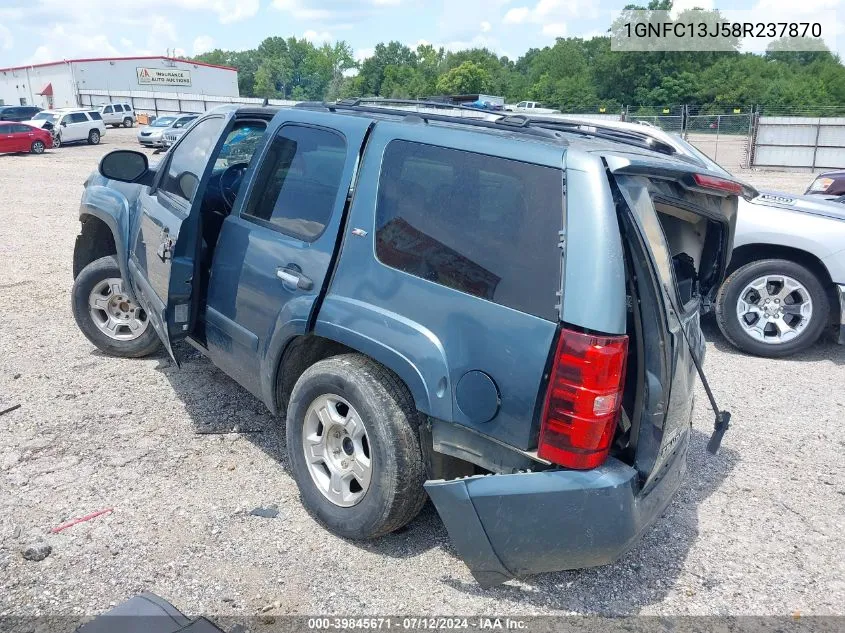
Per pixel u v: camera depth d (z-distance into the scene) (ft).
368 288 10.94
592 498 9.11
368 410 10.52
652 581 11.01
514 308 9.43
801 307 20.61
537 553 9.59
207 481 13.19
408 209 10.75
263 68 471.21
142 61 241.55
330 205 11.82
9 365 18.53
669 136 21.16
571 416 8.97
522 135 10.36
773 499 13.50
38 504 12.21
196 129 16.16
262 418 15.81
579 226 9.03
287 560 11.02
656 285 9.17
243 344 13.29
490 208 9.89
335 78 487.20
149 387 17.29
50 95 234.58
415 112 12.23
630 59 226.99
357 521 10.98
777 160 88.12
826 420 16.93
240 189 14.03
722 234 12.88
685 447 11.46
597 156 9.24
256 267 12.89
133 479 13.14
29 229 40.75
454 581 10.73
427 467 10.68
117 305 18.80
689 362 10.82
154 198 16.37
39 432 14.83
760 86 206.28
